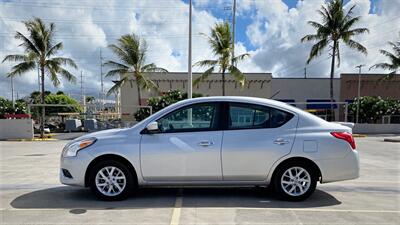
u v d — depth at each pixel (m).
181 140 5.18
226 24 22.53
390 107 29.11
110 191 5.24
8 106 32.59
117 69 27.45
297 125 5.27
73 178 5.18
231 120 5.29
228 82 34.25
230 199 5.38
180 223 4.25
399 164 10.09
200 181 5.20
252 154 5.13
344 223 4.30
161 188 6.08
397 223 4.32
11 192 5.89
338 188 6.28
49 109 48.81
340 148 5.17
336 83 36.44
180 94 26.78
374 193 5.93
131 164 5.17
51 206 5.00
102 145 5.18
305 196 5.23
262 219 4.42
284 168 5.20
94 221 4.33
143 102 33.41
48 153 13.16
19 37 24.02
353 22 26.70
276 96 35.97
